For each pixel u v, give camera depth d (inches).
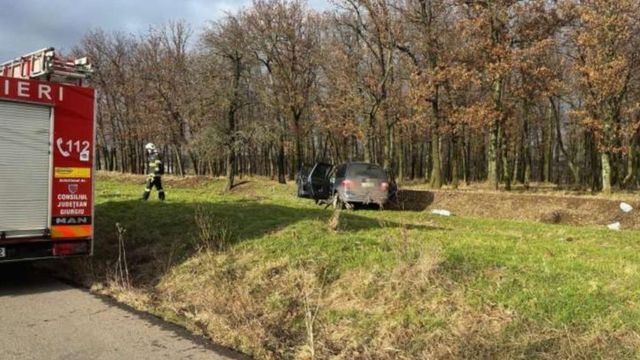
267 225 428.1
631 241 450.9
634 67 1132.5
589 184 1593.3
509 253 315.3
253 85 1555.1
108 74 2288.4
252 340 253.6
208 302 311.6
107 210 598.2
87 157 382.6
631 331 211.8
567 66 1267.2
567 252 333.4
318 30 1643.7
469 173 2122.3
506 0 1043.3
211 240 403.9
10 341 259.3
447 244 340.8
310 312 269.4
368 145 1421.0
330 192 899.4
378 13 1264.8
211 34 1434.5
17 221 355.6
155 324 287.1
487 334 227.6
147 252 425.7
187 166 2341.3
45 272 418.6
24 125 358.6
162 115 1945.1
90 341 259.8
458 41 1161.4
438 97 1280.8
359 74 1450.5
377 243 351.9
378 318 258.8
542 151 2064.5
